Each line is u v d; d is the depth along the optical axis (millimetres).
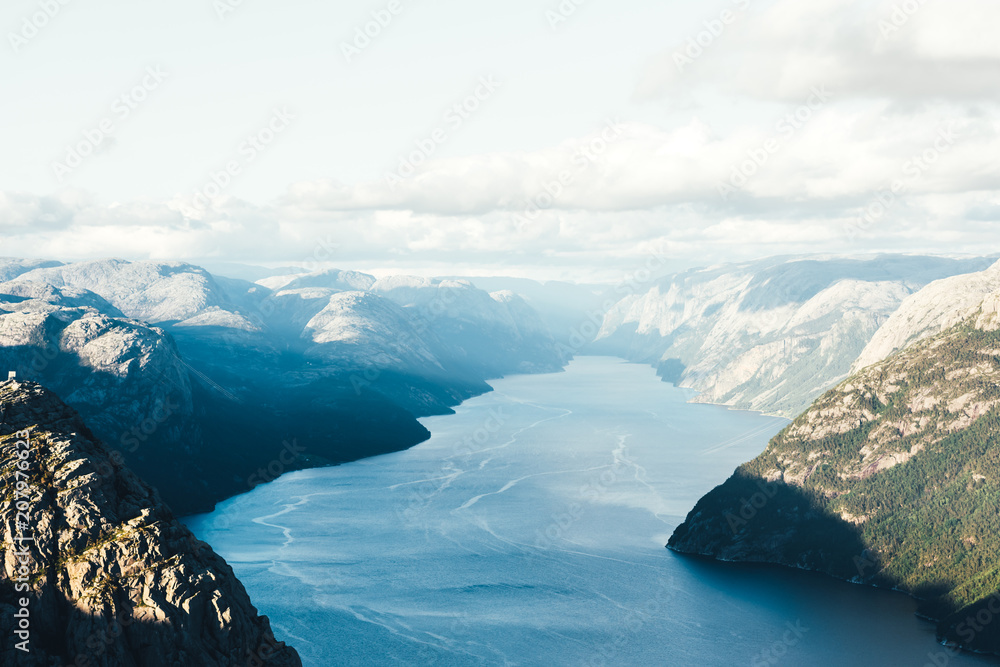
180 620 87562
